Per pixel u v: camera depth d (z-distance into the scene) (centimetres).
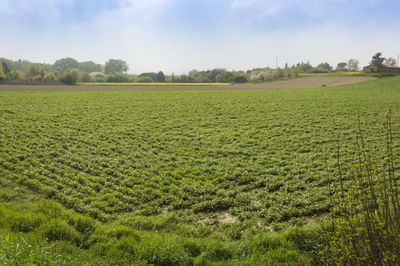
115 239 842
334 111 3212
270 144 2023
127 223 1006
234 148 1931
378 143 1944
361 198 582
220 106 3650
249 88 7012
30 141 1930
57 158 1638
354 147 1883
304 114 3097
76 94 4659
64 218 956
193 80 15250
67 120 2642
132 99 4200
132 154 1781
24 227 859
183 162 1667
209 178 1435
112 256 762
